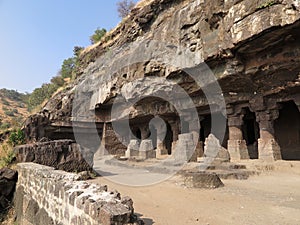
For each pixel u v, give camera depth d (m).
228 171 10.67
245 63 12.03
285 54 10.82
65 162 9.39
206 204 6.00
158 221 4.72
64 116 23.55
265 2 9.42
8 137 12.23
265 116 14.17
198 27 13.09
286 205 5.75
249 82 13.20
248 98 14.63
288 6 8.89
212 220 4.77
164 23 16.28
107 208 2.98
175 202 6.25
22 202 6.80
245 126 20.38
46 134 23.06
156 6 18.44
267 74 12.15
